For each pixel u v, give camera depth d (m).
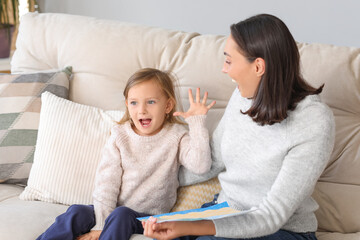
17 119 1.82
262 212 1.21
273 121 1.25
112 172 1.58
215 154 1.56
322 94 1.62
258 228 1.19
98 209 1.51
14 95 1.86
